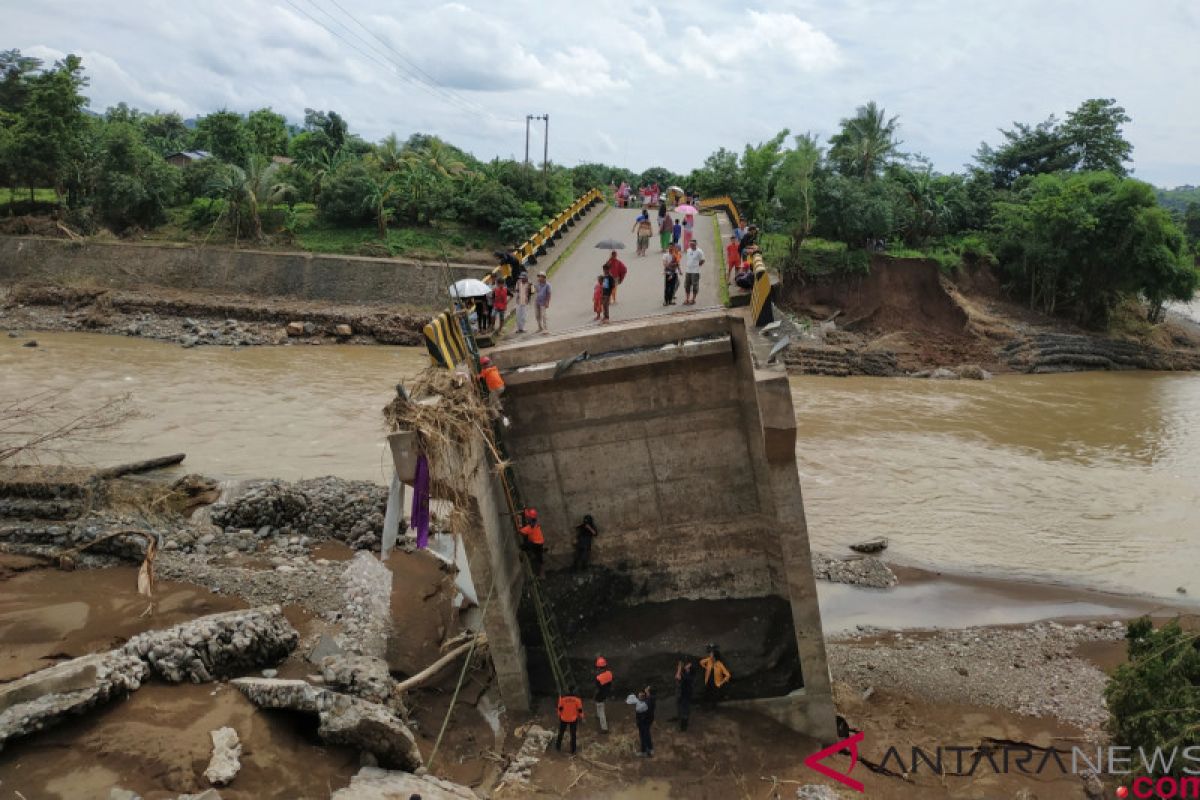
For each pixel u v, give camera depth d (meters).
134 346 49.38
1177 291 59.66
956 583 24.02
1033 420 42.19
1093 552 26.27
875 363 52.66
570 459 17.98
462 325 17.19
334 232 65.50
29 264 60.59
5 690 13.33
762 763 15.20
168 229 65.75
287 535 24.30
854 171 67.81
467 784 14.34
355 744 13.88
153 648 15.36
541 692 17.27
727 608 18.08
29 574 20.66
